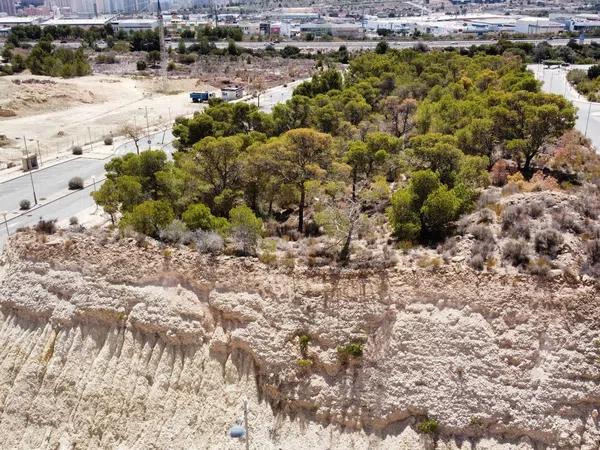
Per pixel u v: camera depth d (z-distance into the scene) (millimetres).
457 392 26812
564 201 34125
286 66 154625
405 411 27109
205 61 164000
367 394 27594
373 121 63531
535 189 38031
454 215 33500
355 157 43656
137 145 77625
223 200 41875
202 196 43844
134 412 29609
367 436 27047
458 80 82375
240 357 29797
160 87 134750
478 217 33500
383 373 27766
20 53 169500
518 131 49781
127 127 84875
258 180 43500
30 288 34438
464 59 99625
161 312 31141
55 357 32188
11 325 34344
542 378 26500
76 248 34375
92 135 91125
